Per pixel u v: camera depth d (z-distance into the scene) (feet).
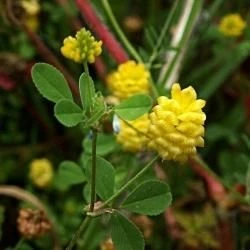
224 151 0.67
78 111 0.36
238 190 0.57
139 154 0.51
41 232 0.52
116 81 0.51
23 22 0.65
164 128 0.35
